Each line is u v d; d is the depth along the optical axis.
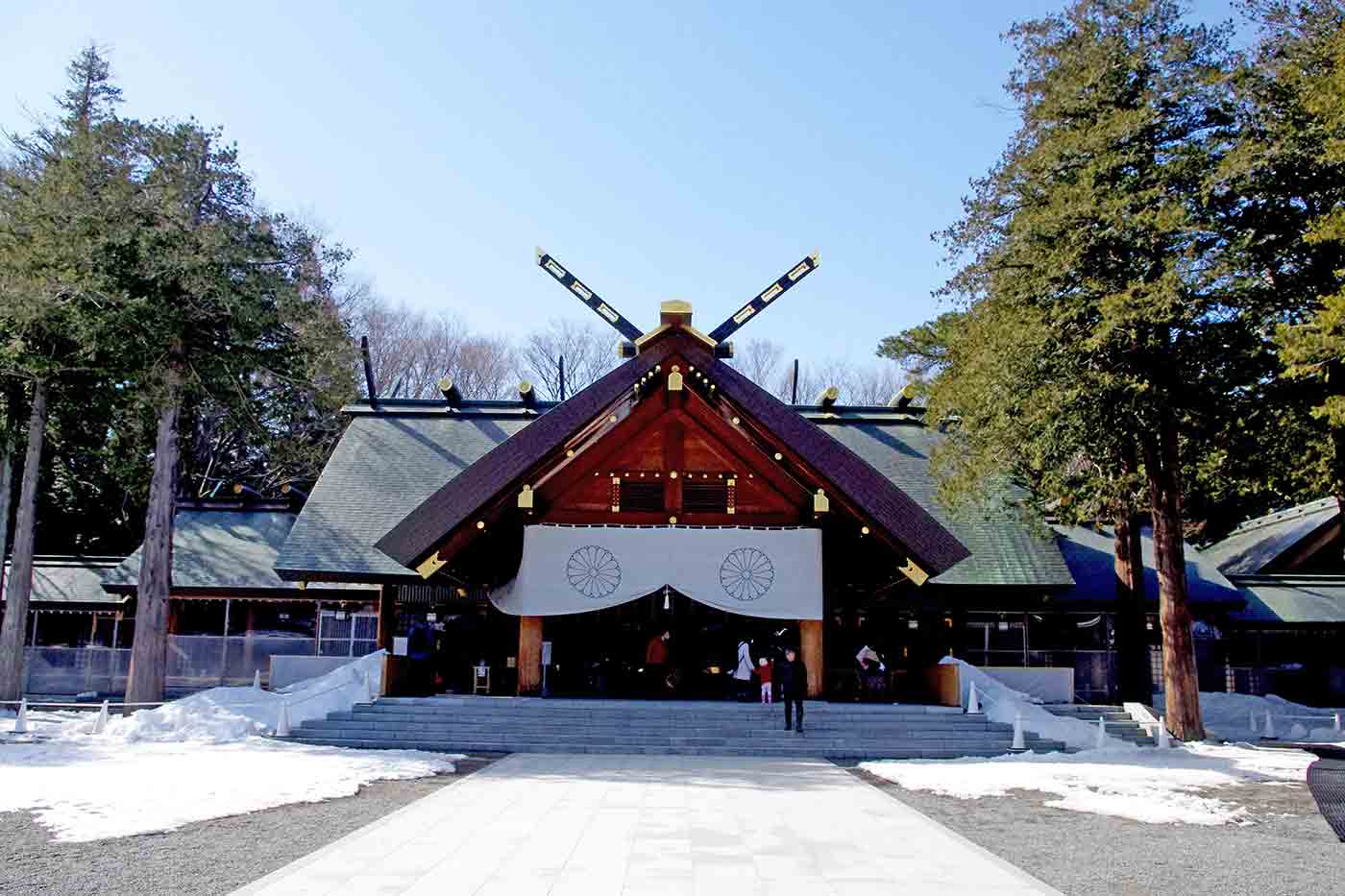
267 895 8.25
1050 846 11.37
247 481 46.69
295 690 25.91
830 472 23.45
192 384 26.28
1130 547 29.22
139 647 25.95
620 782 15.53
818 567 24.08
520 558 25.11
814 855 10.13
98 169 26.59
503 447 23.12
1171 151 22.16
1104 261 21.98
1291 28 21.95
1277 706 30.84
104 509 42.38
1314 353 18.02
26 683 29.02
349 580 29.98
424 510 23.16
